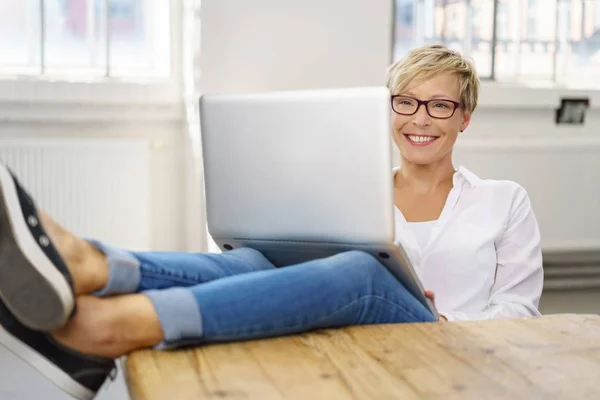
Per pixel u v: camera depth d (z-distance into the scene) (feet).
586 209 14.19
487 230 6.93
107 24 13.39
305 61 12.76
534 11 14.84
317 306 4.89
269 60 12.63
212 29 12.37
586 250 14.25
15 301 4.40
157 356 4.47
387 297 5.30
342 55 12.88
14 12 13.03
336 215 5.32
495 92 14.10
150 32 13.56
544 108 14.48
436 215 7.09
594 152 14.12
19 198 4.39
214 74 12.45
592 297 13.65
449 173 7.17
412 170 7.09
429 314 5.57
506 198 7.03
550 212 14.06
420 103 6.75
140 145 12.63
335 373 4.13
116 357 4.65
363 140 5.13
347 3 12.81
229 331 4.65
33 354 4.67
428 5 14.43
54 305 4.38
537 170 13.94
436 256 6.86
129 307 4.55
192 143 12.66
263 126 5.54
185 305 4.58
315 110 5.29
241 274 5.17
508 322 5.15
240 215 5.81
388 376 4.08
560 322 5.15
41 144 12.22
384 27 13.02
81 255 4.62
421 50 6.88
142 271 4.98
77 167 12.40
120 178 12.59
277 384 3.97
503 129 14.38
